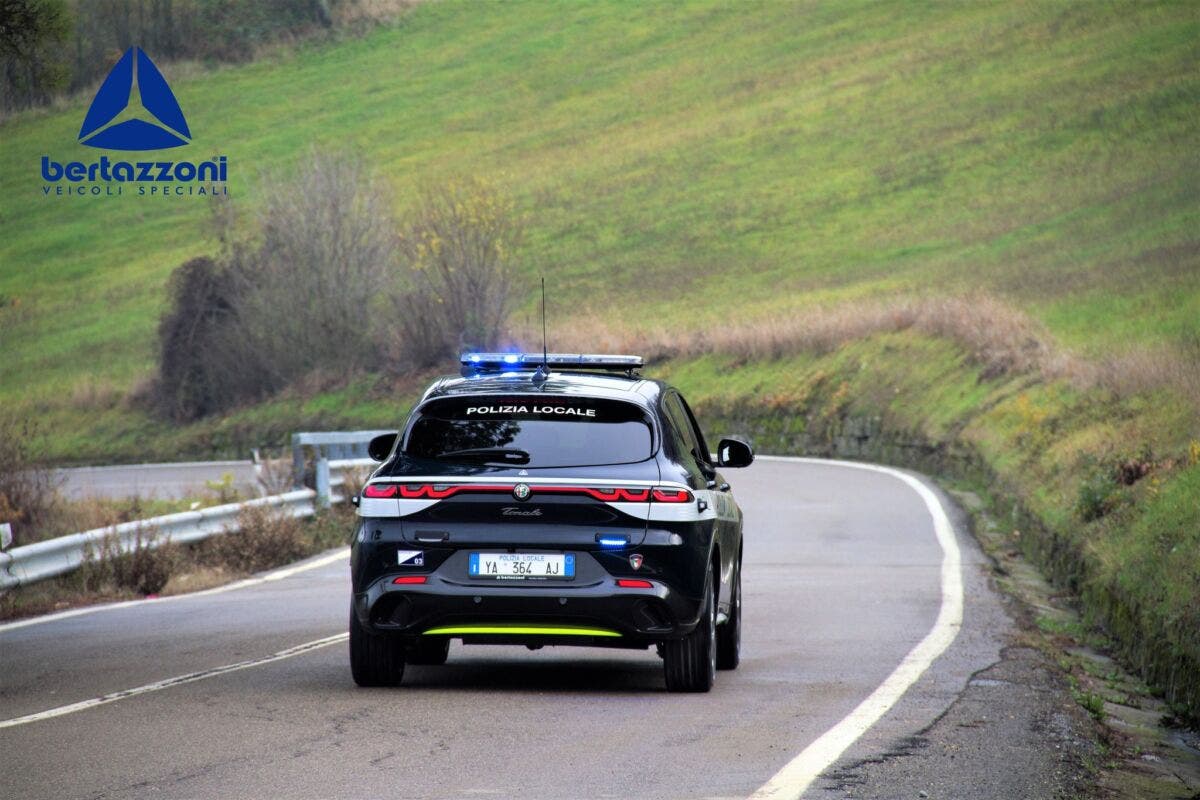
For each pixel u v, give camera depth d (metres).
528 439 33.91
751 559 68.38
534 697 34.19
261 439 187.12
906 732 30.61
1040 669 40.06
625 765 27.00
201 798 24.14
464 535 33.16
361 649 34.59
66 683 35.78
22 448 69.25
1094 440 76.38
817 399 149.12
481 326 186.12
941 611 51.25
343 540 76.38
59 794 24.33
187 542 64.88
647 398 35.16
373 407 184.38
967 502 93.69
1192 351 85.88
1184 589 44.09
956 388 126.12
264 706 32.41
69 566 56.28
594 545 33.09
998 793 25.84
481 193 187.62
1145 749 33.75
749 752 28.31
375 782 25.33
